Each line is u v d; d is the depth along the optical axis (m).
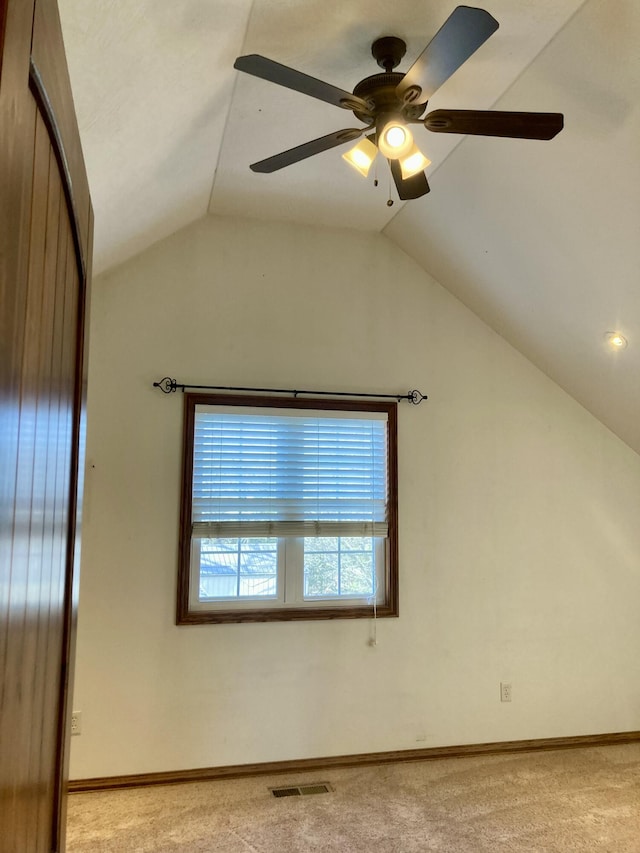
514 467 3.73
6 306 0.58
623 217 2.51
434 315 3.72
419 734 3.38
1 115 0.54
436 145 2.69
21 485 0.67
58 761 1.08
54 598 0.97
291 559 3.38
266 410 3.37
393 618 3.42
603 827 2.63
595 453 3.88
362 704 3.32
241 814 2.72
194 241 3.38
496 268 3.27
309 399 3.44
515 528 3.68
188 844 2.49
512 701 3.53
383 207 3.34
